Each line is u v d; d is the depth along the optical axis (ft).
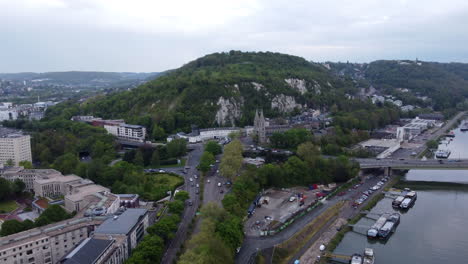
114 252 605.73
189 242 630.74
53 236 655.35
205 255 562.66
